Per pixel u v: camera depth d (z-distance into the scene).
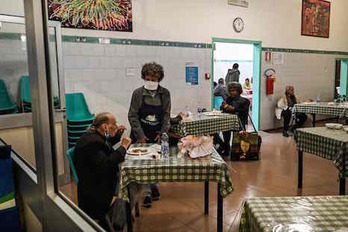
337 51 8.66
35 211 1.59
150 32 5.22
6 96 3.47
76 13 4.43
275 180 3.88
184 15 5.60
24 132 3.46
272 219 1.36
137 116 3.02
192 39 5.76
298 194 3.42
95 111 4.77
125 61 4.99
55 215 1.29
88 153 2.22
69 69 4.46
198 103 6.00
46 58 1.28
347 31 8.85
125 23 4.92
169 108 3.12
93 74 4.69
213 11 5.98
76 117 4.48
